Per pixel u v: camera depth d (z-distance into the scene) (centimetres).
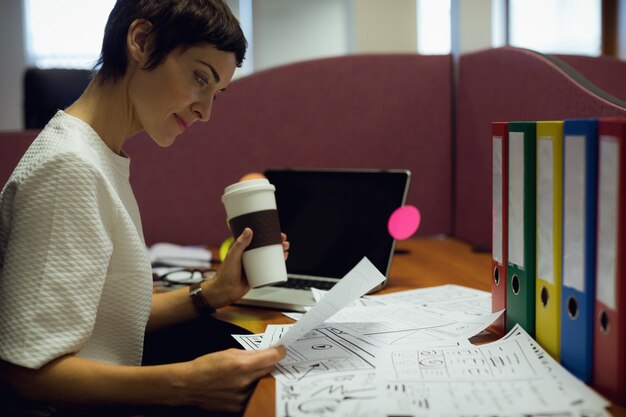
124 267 90
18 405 83
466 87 170
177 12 88
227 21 92
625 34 432
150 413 83
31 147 88
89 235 80
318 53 504
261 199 102
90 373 78
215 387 75
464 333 85
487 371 71
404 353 78
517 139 79
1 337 76
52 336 77
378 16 311
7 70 468
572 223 68
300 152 177
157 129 95
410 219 127
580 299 67
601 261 64
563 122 69
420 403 63
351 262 129
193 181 175
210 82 93
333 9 500
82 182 80
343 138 177
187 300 110
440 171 181
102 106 94
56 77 232
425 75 177
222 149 175
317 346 83
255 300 113
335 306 82
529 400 63
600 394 65
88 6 473
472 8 173
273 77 174
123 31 89
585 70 195
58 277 77
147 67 90
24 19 465
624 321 61
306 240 137
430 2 439
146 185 175
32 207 78
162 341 115
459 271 136
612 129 61
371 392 67
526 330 79
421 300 108
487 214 162
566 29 455
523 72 141
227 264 107
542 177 75
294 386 70
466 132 171
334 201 137
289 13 497
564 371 68
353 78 176
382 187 132
